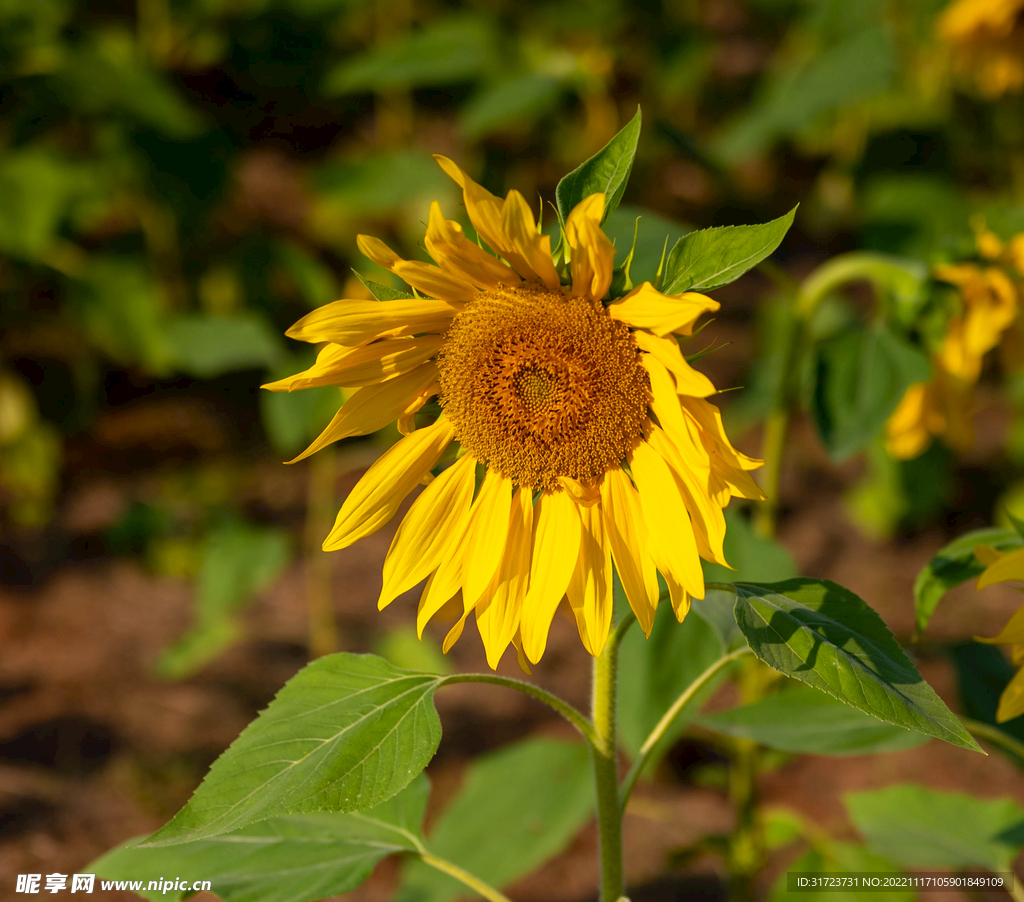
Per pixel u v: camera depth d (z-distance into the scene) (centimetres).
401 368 89
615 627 90
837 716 102
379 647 172
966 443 114
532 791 116
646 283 83
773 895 114
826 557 210
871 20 196
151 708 172
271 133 324
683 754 163
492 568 89
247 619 198
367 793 83
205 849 95
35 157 221
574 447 87
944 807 113
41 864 135
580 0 227
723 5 387
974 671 103
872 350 108
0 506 228
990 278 109
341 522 89
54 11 215
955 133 231
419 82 180
